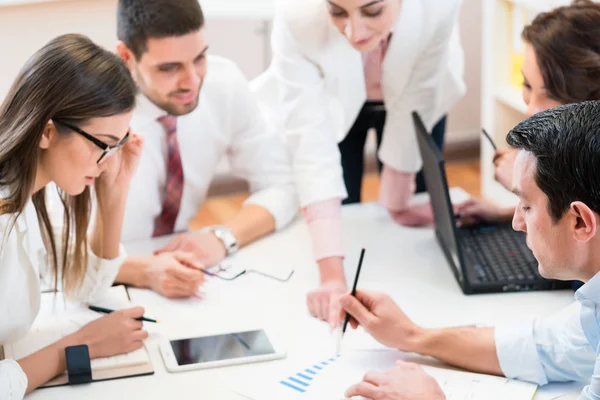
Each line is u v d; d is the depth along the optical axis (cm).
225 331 194
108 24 327
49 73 169
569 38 191
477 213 244
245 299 210
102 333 183
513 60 361
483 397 167
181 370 178
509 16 354
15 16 312
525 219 148
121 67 176
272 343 188
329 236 222
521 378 173
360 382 166
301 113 236
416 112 241
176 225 259
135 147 202
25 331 186
